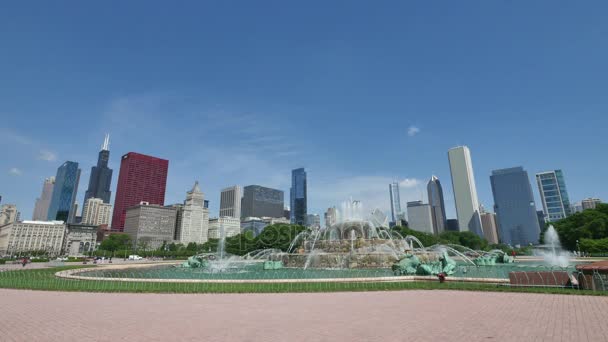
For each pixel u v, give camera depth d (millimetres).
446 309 16734
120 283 28625
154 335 12180
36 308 17719
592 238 87812
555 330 12289
